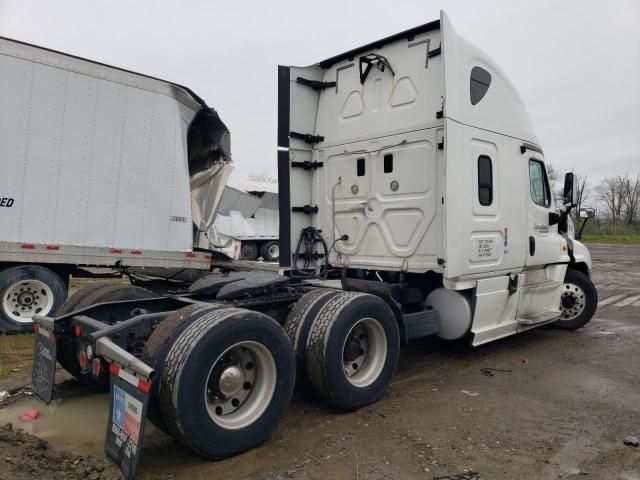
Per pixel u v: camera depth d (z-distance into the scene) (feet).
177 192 27.43
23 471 10.41
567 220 25.61
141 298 16.29
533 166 22.49
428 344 22.76
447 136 16.85
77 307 15.83
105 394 15.64
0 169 22.61
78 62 24.32
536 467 11.35
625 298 38.65
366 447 12.30
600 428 13.60
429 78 18.10
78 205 24.52
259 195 76.43
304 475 10.90
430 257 17.88
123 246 25.81
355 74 20.45
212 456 11.19
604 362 20.17
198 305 12.36
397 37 18.88
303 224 21.65
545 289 23.13
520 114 21.47
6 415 13.96
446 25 16.89
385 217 19.25
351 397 14.24
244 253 74.18
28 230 23.35
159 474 10.90
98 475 10.37
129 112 25.81
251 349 12.11
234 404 11.98
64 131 24.08
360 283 18.40
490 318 19.58
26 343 21.89
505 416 14.39
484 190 18.94
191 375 10.57
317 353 13.76
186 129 27.84
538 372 18.76
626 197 203.82
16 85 22.89
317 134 21.76
